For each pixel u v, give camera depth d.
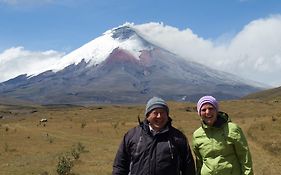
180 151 3.21
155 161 3.14
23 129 22.62
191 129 21.84
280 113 25.36
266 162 10.58
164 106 3.21
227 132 3.35
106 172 10.20
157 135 3.17
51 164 11.64
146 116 3.24
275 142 13.75
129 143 3.25
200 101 3.41
